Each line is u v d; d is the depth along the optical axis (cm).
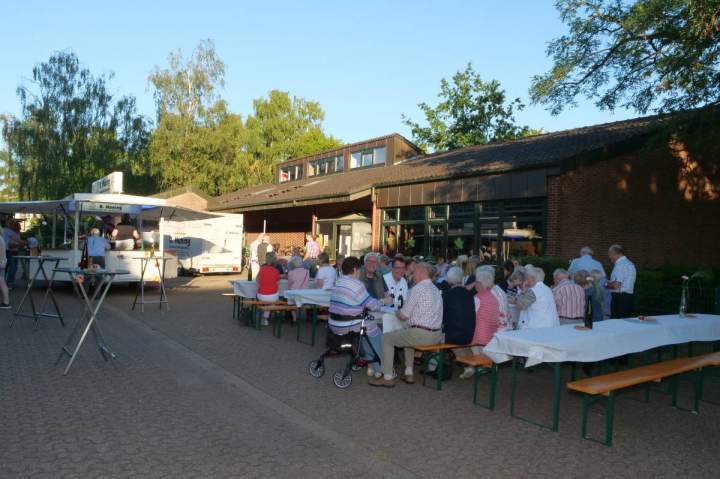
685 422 595
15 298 1431
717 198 1593
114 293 1659
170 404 591
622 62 1233
